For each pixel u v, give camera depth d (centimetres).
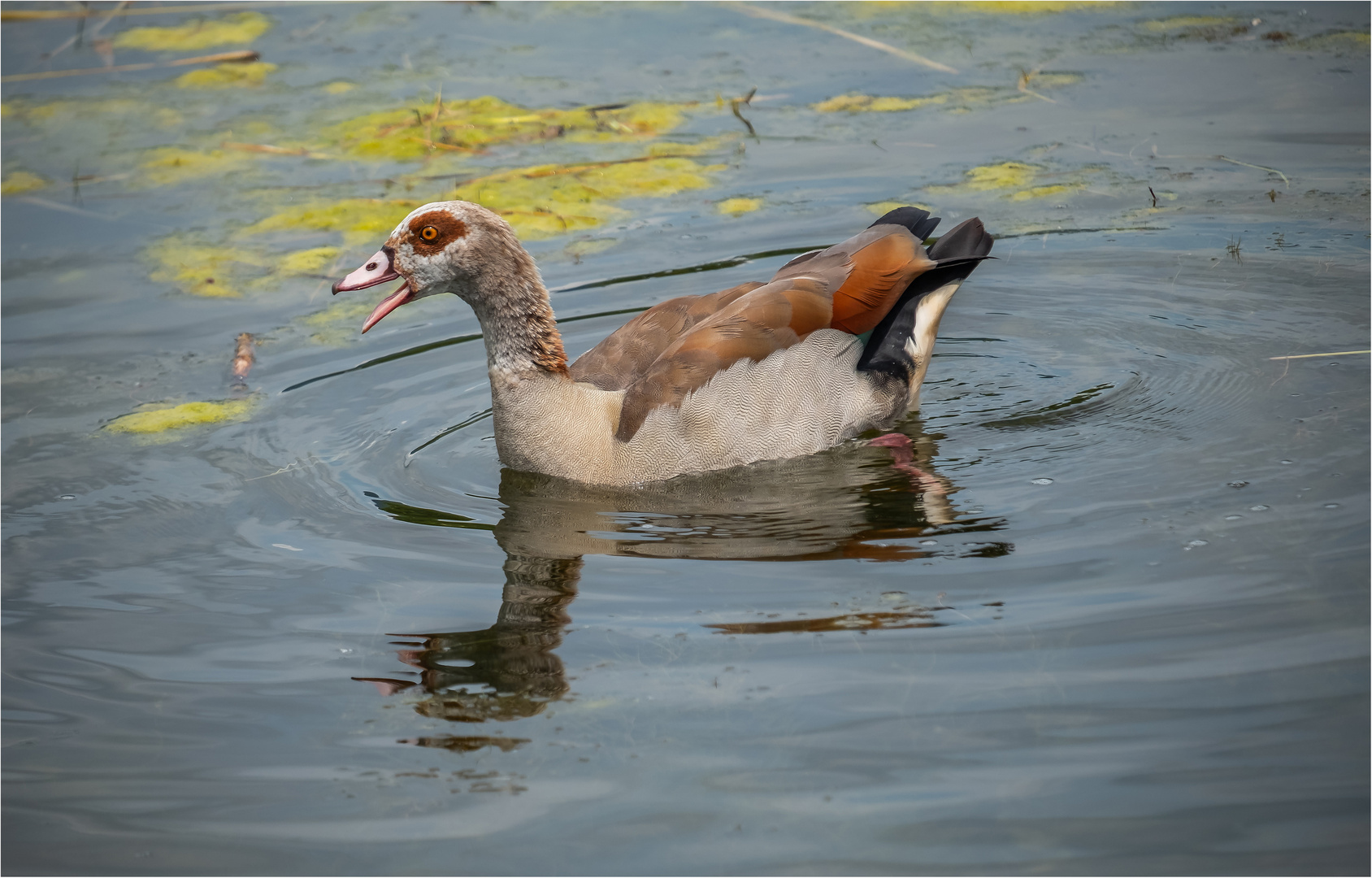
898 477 1112
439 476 1158
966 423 1209
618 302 1448
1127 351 1308
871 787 727
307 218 1678
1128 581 903
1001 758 743
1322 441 1078
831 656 843
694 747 768
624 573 972
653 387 1134
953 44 2094
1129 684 796
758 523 1047
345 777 765
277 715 830
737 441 1144
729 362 1138
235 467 1180
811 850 685
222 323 1465
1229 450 1084
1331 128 1719
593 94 1983
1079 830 688
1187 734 752
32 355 1394
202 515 1095
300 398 1309
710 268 1505
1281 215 1534
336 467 1177
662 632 884
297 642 907
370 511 1096
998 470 1105
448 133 1883
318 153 1853
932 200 1630
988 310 1423
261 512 1099
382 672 868
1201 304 1371
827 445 1190
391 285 1562
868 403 1211
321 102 2016
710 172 1756
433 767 769
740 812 715
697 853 688
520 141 1861
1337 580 880
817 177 1717
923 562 958
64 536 1066
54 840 724
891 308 1221
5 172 1830
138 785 765
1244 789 709
